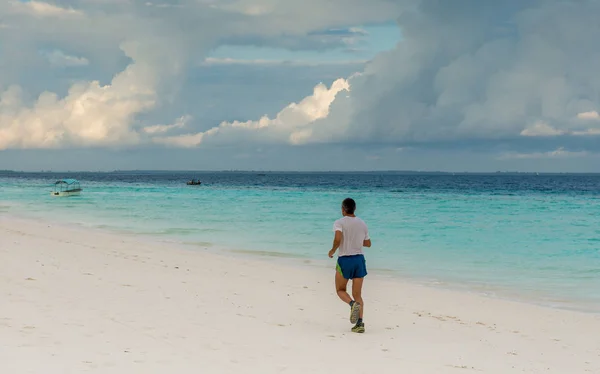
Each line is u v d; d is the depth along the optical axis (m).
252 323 9.21
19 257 15.16
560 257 21.19
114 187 111.62
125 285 11.91
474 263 19.50
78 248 18.62
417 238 27.28
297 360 7.16
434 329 9.57
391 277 16.41
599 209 49.47
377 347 8.13
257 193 83.31
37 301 9.59
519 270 18.03
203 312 9.77
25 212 40.94
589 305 12.57
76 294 10.49
